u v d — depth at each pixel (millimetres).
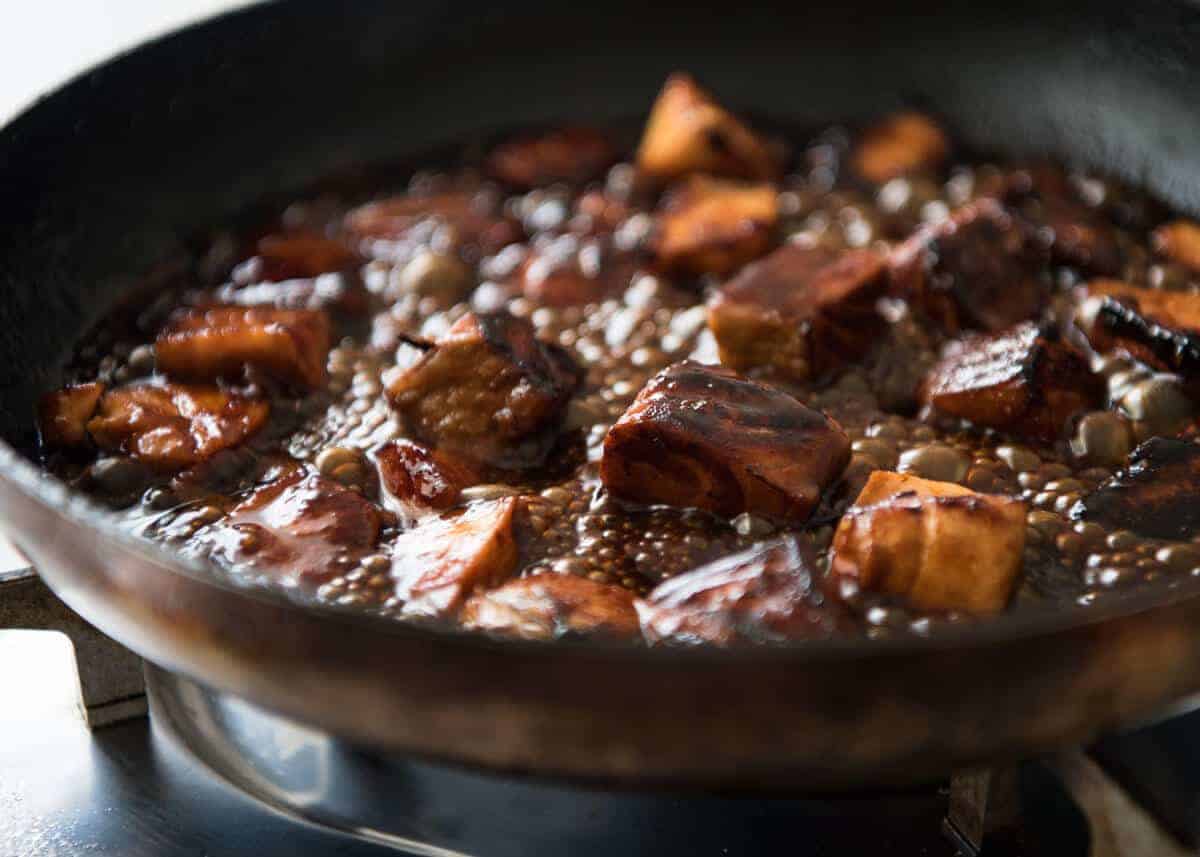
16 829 346
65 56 565
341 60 445
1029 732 299
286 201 437
